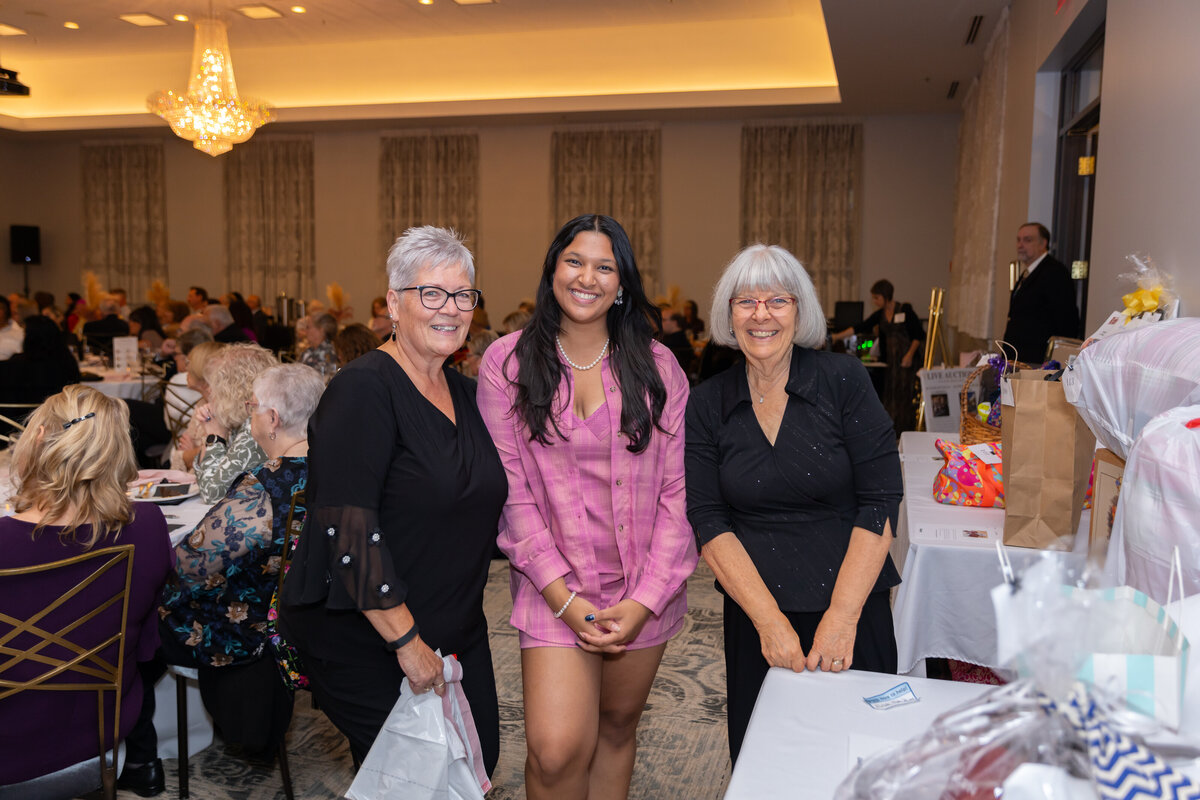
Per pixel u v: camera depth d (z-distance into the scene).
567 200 11.98
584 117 11.34
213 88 7.69
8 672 1.76
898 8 6.60
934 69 8.66
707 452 1.77
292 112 11.53
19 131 12.59
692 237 11.84
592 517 1.78
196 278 13.42
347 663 1.64
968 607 2.05
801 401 1.70
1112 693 0.72
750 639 1.79
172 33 10.55
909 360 8.03
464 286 1.62
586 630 1.70
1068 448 2.00
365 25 10.27
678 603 1.89
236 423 2.80
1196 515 1.08
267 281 13.09
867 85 9.49
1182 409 1.22
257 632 2.17
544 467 1.76
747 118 11.43
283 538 2.13
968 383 3.08
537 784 1.73
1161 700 0.73
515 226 12.23
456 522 1.64
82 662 1.85
